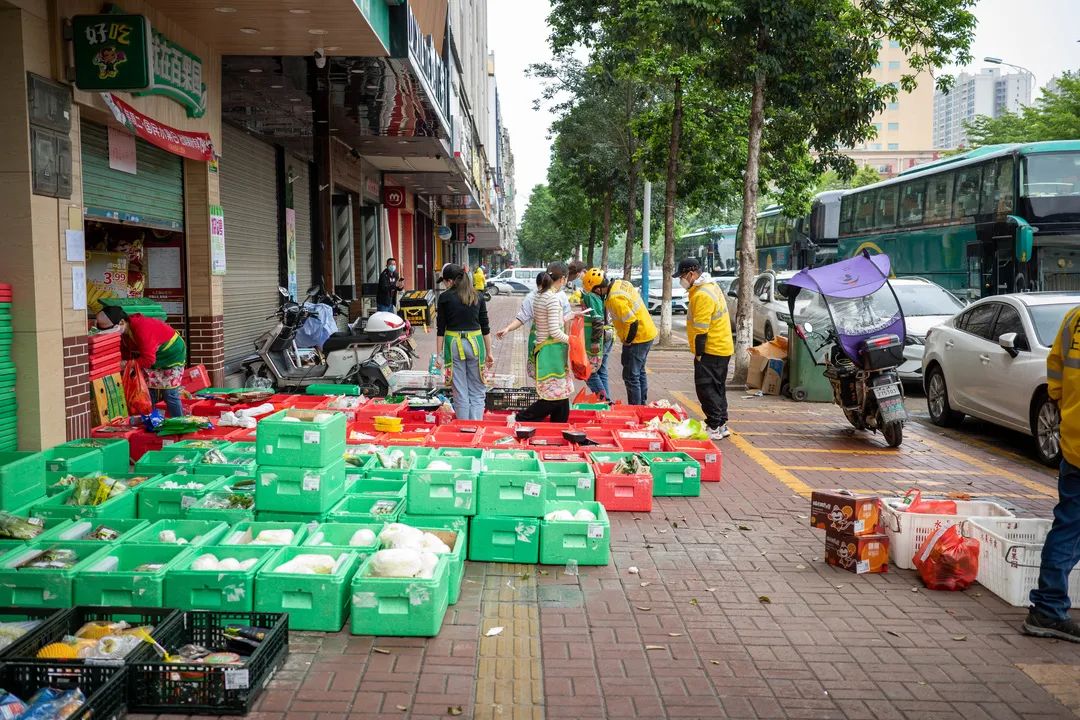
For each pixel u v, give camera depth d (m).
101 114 8.06
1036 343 9.62
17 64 6.76
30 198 6.82
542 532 5.84
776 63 14.76
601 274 11.12
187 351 10.95
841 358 10.62
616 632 4.80
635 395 11.16
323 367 11.85
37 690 3.76
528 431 8.52
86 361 7.65
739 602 5.30
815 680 4.29
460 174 26.77
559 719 3.85
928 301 15.64
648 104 27.45
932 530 5.81
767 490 8.05
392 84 12.62
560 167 35.88
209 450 7.15
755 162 15.23
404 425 9.32
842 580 5.72
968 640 4.80
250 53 10.83
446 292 9.50
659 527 6.81
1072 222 16.47
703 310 10.07
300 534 5.29
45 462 6.35
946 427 11.73
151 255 10.81
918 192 21.14
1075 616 5.11
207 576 4.62
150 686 3.81
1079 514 4.80
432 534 5.36
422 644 4.58
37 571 4.59
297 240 18.19
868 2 15.41
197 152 10.20
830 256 27.59
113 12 7.88
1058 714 3.99
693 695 4.10
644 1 15.69
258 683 3.98
